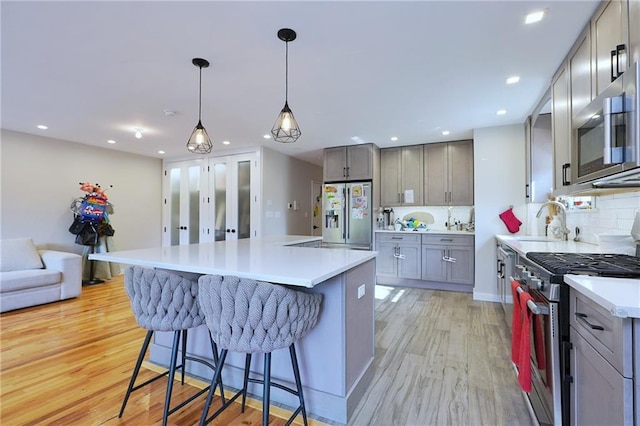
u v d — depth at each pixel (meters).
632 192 2.04
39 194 4.62
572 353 1.33
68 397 1.96
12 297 3.62
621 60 1.50
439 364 2.38
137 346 2.73
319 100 3.15
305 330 1.57
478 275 4.16
